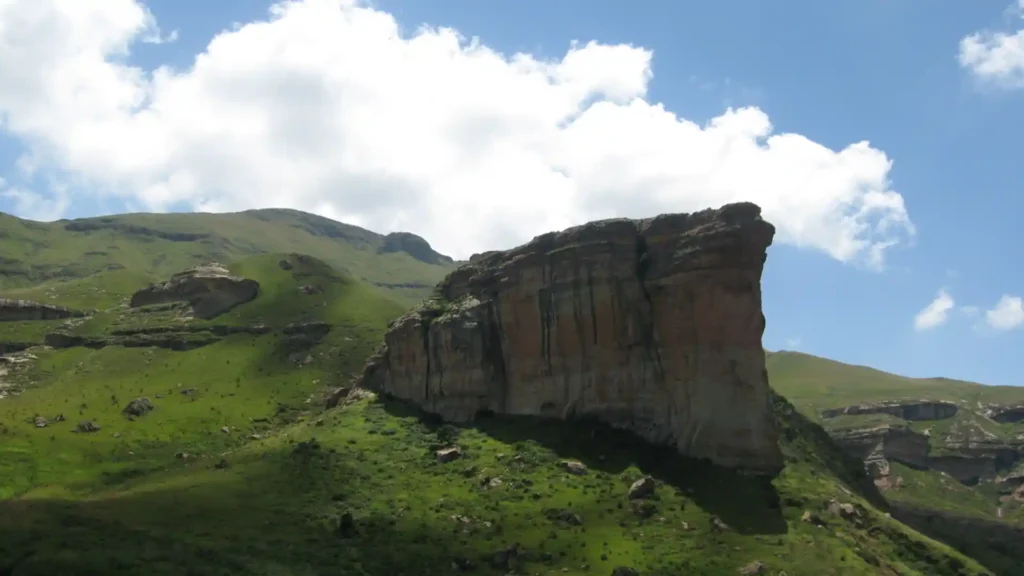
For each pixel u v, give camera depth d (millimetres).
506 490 107750
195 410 175500
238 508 95875
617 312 123562
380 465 116625
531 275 133250
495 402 133875
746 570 87438
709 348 114875
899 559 97562
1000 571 143500
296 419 174750
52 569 70875
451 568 85812
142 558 75688
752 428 111375
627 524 98688
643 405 119438
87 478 134875
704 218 120688
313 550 86062
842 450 153125
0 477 131125
